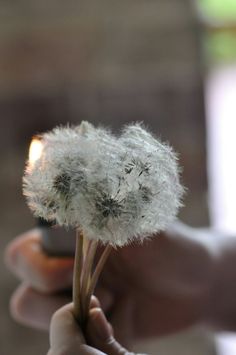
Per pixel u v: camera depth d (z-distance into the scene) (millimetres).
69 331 344
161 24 919
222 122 985
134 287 478
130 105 930
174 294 500
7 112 920
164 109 931
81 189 304
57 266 441
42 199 311
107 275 459
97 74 926
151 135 330
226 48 947
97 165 308
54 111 929
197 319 530
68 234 438
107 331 355
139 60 924
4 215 928
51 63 922
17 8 911
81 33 917
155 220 315
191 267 490
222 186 986
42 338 921
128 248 454
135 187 311
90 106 931
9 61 916
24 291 460
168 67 926
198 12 924
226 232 563
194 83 932
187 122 934
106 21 917
